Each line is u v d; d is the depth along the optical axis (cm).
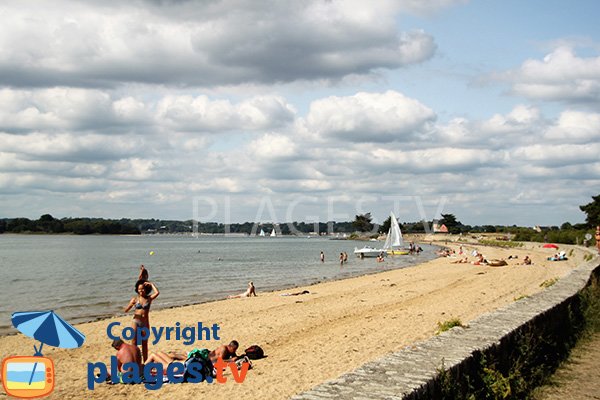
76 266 6431
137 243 16900
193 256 9006
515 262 5862
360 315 2209
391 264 7038
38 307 2981
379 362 684
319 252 10938
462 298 2673
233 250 11925
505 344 841
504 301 2516
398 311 2259
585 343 1216
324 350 1527
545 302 1202
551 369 984
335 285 3812
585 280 1730
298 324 2028
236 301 2920
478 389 723
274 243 18875
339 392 562
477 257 6756
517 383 806
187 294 3572
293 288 3756
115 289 3934
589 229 9062
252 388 1160
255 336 1811
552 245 8444
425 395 592
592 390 862
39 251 10662
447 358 701
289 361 1405
